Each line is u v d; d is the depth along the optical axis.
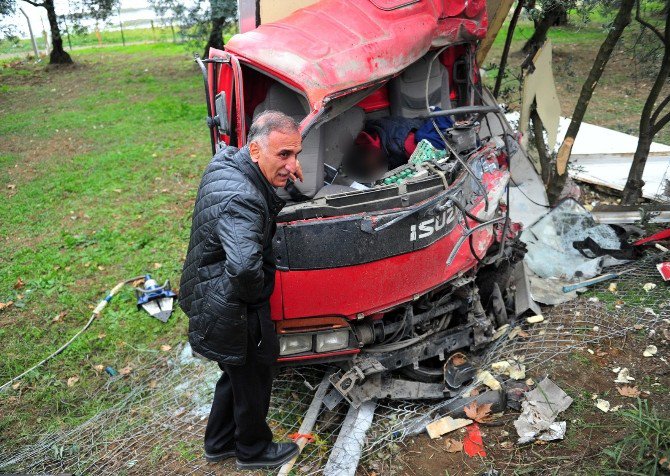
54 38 15.75
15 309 5.18
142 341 4.71
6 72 15.53
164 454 3.55
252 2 4.45
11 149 9.15
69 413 4.03
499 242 4.18
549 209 5.42
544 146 5.76
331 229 3.15
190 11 11.19
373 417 3.65
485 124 5.35
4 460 3.65
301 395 3.91
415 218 3.34
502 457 3.30
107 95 12.28
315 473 3.29
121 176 7.79
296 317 3.23
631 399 3.58
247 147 2.68
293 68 3.37
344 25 3.78
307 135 3.44
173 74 14.05
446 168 3.58
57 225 6.56
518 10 6.02
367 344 3.54
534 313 4.45
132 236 6.22
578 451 3.26
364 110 4.21
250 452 3.25
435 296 3.89
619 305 4.45
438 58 4.40
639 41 6.59
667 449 3.14
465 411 3.55
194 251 2.72
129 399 4.07
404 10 3.91
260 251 2.55
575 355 3.99
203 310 2.68
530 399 3.60
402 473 3.26
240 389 2.96
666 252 4.98
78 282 5.51
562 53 12.97
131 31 22.62
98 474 3.45
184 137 9.30
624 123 8.62
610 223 5.43
